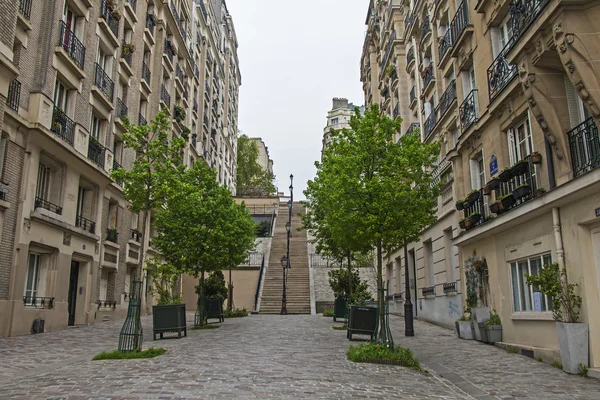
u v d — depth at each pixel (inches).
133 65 944.9
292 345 484.1
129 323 402.9
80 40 716.0
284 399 244.1
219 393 251.6
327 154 522.0
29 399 232.8
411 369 365.7
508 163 514.3
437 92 826.8
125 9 907.4
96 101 758.5
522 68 404.2
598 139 346.9
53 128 615.8
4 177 530.6
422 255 882.8
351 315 533.0
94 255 749.9
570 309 356.8
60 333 578.2
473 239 561.0
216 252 706.2
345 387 282.2
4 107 505.0
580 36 339.6
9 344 457.1
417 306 916.0
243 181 2883.9
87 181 735.7
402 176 437.1
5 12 497.0
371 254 1333.7
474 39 612.4
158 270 508.7
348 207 441.1
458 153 657.6
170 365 340.2
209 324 768.9
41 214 584.1
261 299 1164.5
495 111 526.0
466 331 560.7
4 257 527.2
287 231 1573.6
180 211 672.4
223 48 2180.1
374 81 1542.8
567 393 286.4
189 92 1449.3
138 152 477.4
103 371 313.7
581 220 357.4
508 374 346.6
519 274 469.7
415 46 1019.3
